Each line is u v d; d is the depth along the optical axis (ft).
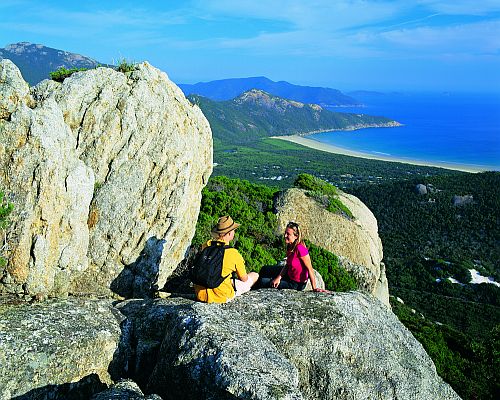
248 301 33.60
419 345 38.88
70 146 36.29
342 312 34.17
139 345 29.60
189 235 48.42
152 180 41.11
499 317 248.52
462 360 78.48
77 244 36.27
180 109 45.47
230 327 27.71
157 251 41.63
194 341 25.93
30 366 24.80
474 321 244.42
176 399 25.41
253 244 63.36
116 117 40.04
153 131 41.42
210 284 31.48
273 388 22.89
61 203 34.17
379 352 33.55
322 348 31.19
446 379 68.18
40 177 32.48
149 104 41.50
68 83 39.70
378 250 82.74
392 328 37.65
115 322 30.63
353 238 75.56
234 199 72.69
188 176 43.16
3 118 32.81
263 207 76.28
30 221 32.17
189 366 25.20
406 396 32.91
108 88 40.60
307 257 36.63
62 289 36.19
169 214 42.24
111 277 40.09
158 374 26.76
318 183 86.33
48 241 33.22
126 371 29.19
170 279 45.68
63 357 26.05
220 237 32.32
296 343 30.63
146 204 40.83
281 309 32.94
